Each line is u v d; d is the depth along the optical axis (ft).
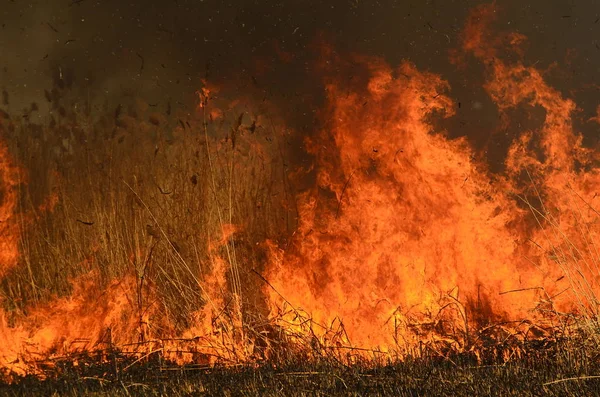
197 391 21.71
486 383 21.02
